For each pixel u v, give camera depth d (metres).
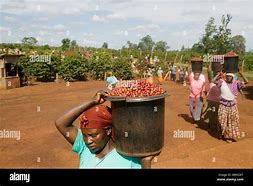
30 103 12.92
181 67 24.47
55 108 11.62
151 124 1.95
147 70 24.61
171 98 13.99
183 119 9.66
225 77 7.36
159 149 2.01
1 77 17.97
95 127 2.09
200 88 8.74
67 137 2.28
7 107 11.95
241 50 19.31
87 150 2.25
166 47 32.75
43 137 7.67
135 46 33.50
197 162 5.31
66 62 23.16
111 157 2.15
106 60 25.03
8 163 5.80
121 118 1.98
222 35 18.77
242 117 9.85
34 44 28.89
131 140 1.96
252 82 19.34
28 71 20.86
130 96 1.96
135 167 2.15
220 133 7.56
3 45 24.39
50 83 21.56
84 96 14.79
